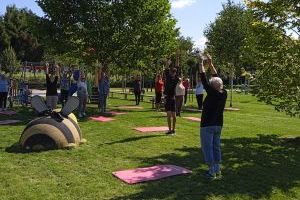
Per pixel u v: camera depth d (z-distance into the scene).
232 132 14.45
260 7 12.62
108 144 11.58
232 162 9.73
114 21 21.89
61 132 10.86
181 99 18.39
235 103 29.52
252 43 12.95
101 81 20.28
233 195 7.30
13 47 65.06
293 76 12.16
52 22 22.00
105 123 16.02
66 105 11.60
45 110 11.56
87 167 8.98
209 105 8.11
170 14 23.67
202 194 7.29
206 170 8.87
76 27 21.98
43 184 7.71
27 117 17.89
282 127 16.11
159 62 24.48
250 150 11.25
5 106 20.72
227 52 35.91
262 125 16.62
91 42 22.25
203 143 8.24
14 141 11.91
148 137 12.77
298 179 8.46
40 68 44.53
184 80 25.39
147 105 25.12
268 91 12.66
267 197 7.28
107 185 7.70
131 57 22.83
